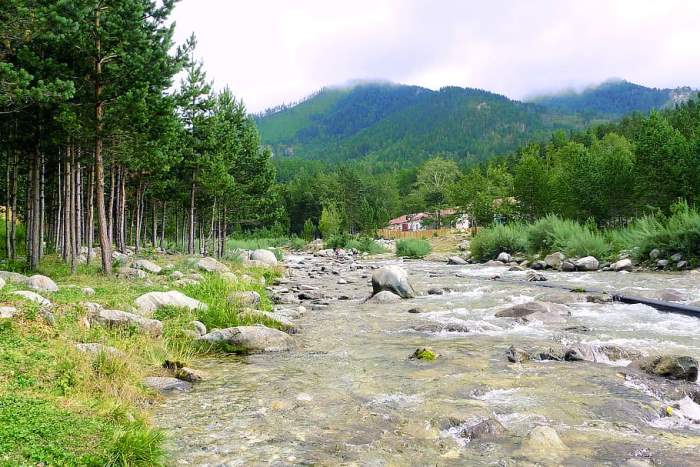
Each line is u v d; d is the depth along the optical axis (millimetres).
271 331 11242
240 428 6320
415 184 132250
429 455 5461
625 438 5812
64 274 19531
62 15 15203
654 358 8547
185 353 10312
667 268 24047
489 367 9016
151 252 36062
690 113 79125
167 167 26094
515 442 5730
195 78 34875
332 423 6457
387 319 14617
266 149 43156
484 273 28328
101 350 8312
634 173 42625
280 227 95812
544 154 121125
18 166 25359
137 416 6402
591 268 26578
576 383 7895
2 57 16938
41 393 6309
